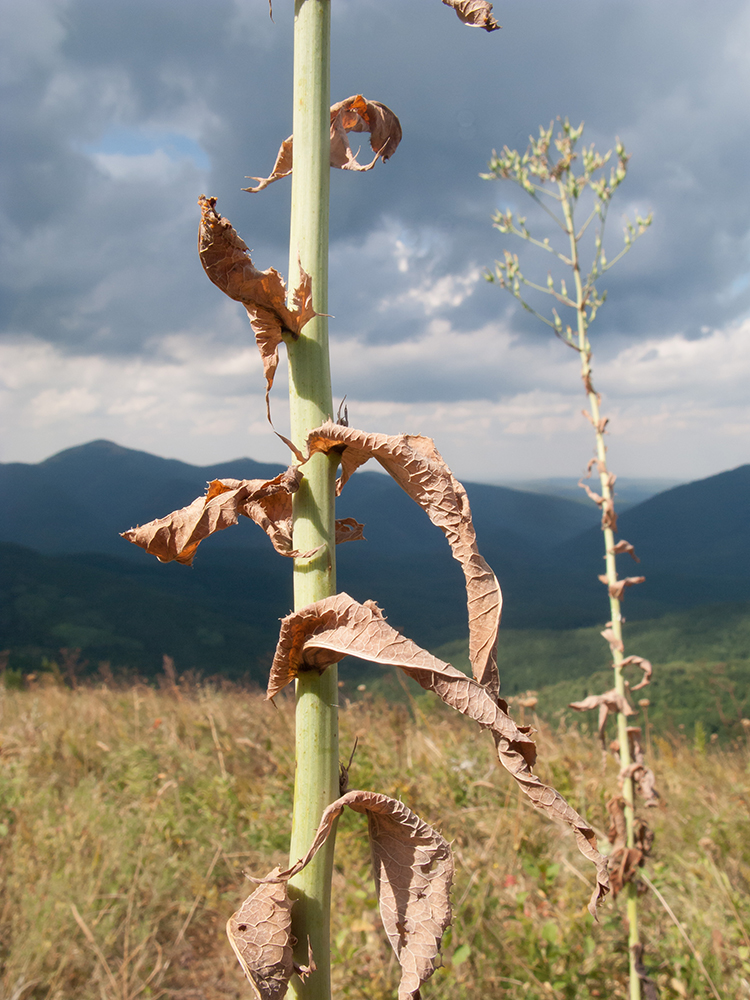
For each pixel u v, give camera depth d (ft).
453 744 18.31
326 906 2.53
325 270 2.84
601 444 8.33
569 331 8.65
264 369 2.77
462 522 2.70
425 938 2.45
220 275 2.65
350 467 2.96
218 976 10.63
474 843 12.95
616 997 8.60
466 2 3.40
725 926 9.92
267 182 3.71
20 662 68.59
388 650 2.38
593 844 2.38
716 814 13.89
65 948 10.13
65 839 13.15
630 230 8.62
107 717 23.38
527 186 9.02
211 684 30.89
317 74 2.89
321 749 2.57
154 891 11.76
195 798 15.64
